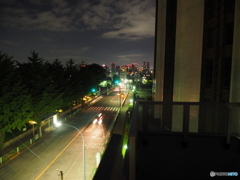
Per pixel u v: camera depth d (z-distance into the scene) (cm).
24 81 3366
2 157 2394
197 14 1844
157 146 435
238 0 1463
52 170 2188
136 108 386
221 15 1597
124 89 11269
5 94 2503
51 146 2873
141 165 429
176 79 2277
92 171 2169
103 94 8869
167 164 428
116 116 4547
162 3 2809
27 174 2095
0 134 2489
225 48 1591
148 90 8056
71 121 4341
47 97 3556
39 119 3316
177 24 2244
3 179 1989
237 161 432
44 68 3547
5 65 2634
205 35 1750
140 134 450
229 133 429
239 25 1455
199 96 1795
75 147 2841
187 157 434
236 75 1477
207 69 1759
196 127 1711
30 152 2642
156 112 2788
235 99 1477
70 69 5378
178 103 436
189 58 1980
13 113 2656
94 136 3334
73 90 5059
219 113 1535
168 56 2489
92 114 5041
